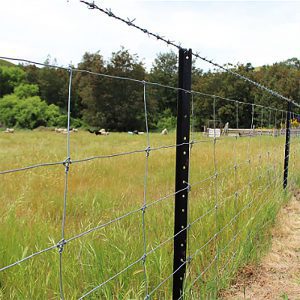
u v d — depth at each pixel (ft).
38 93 195.42
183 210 8.75
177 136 8.59
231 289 11.29
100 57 176.65
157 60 232.32
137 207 15.48
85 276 9.37
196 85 149.38
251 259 13.04
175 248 8.90
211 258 12.01
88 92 171.83
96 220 14.65
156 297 9.61
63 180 21.35
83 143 56.39
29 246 10.70
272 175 22.74
